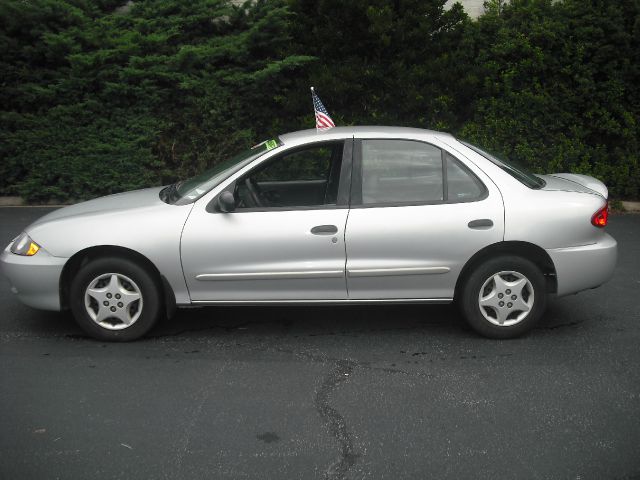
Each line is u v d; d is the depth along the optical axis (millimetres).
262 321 5809
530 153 10375
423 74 10617
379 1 10812
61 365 4883
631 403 4246
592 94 10430
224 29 11641
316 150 5668
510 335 5320
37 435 3893
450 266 5195
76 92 10398
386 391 4441
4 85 10438
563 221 5191
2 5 10234
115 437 3873
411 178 5254
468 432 3904
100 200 5879
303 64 10695
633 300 6285
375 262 5180
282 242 5148
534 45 10594
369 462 3607
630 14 10500
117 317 5277
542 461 3598
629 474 3475
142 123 10430
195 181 5586
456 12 11023
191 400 4328
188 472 3521
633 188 10328
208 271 5195
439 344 5266
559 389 4449
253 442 3814
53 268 5199
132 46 10422
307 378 4652
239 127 10875
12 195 10875
